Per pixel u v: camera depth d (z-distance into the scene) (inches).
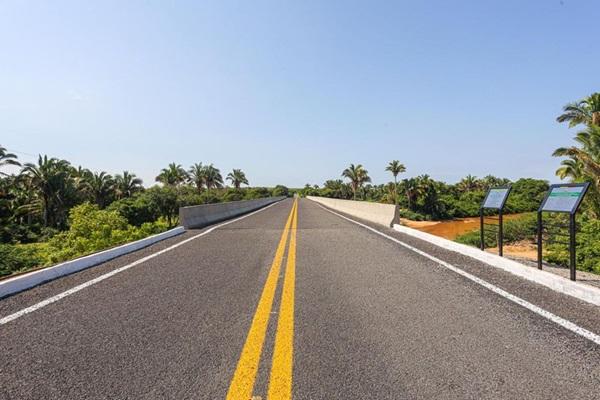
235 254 325.1
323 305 177.3
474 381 105.6
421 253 324.8
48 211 2153.1
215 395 99.8
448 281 223.3
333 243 390.6
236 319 158.6
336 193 5275.6
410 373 110.5
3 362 119.6
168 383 106.0
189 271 255.6
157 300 186.7
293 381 106.3
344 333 142.0
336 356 122.2
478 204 3553.2
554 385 103.3
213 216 738.2
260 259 300.7
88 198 2501.2
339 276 238.4
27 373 112.3
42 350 128.3
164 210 2174.0
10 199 2036.2
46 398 99.1
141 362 119.0
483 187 4891.7
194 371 112.9
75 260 263.3
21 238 1804.9
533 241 1275.8
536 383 104.4
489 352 124.3
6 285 198.5
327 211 1137.4
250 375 110.0
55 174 2084.2
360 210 832.3
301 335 140.3
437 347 128.5
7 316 163.6
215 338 137.9
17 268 1017.5
